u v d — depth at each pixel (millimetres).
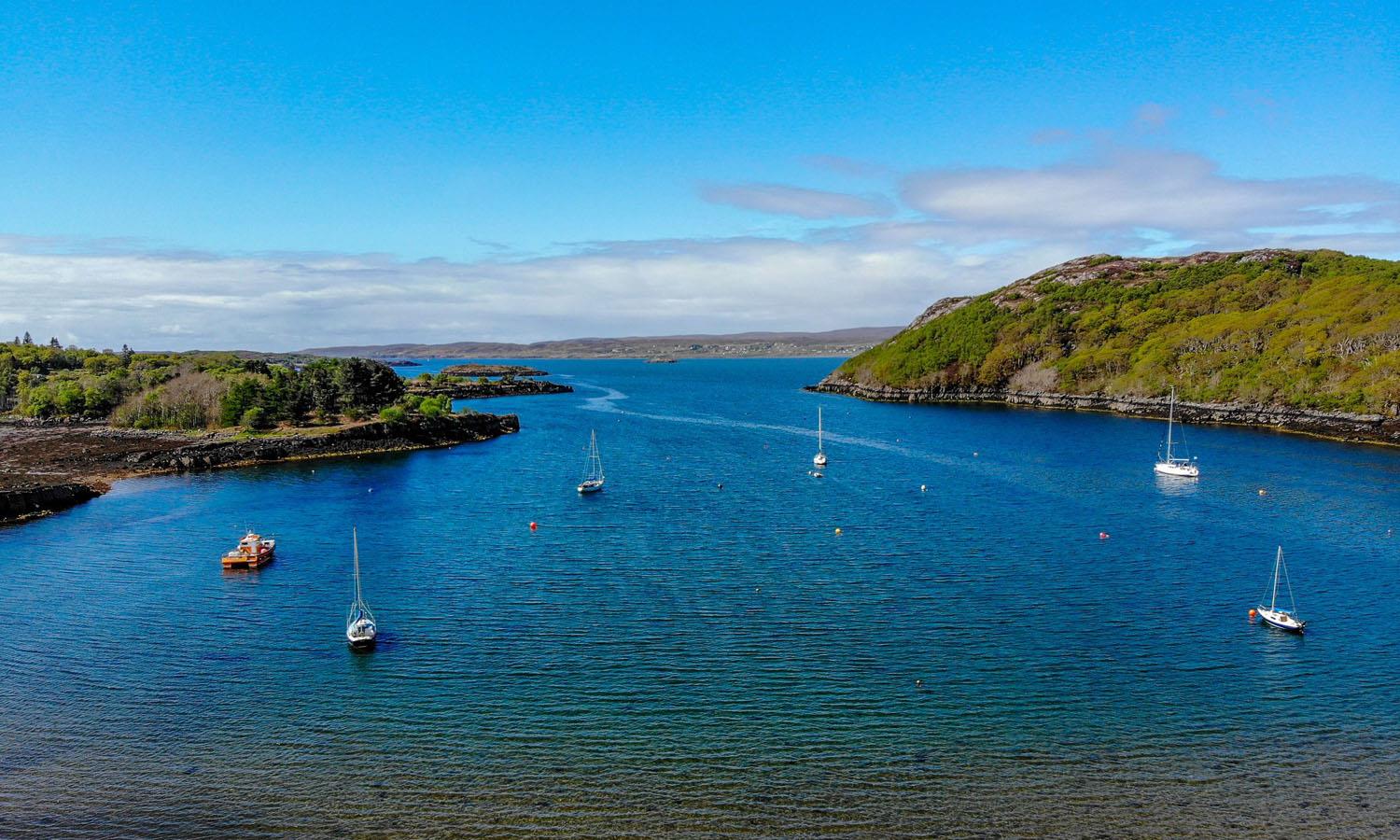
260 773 44438
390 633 63469
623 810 41062
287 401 185125
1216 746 47031
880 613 67188
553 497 116812
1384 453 151875
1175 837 39062
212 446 151875
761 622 65375
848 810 41062
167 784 43438
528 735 48281
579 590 73250
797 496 116500
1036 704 51875
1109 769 44656
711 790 42750
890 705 51688
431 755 46125
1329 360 197000
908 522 99375
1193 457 148875
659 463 149375
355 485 126688
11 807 41469
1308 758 45812
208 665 57844
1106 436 182000
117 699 52812
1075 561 81875
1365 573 77688
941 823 40031
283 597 71688
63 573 79250
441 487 124812
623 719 50031
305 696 53000
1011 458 150750
